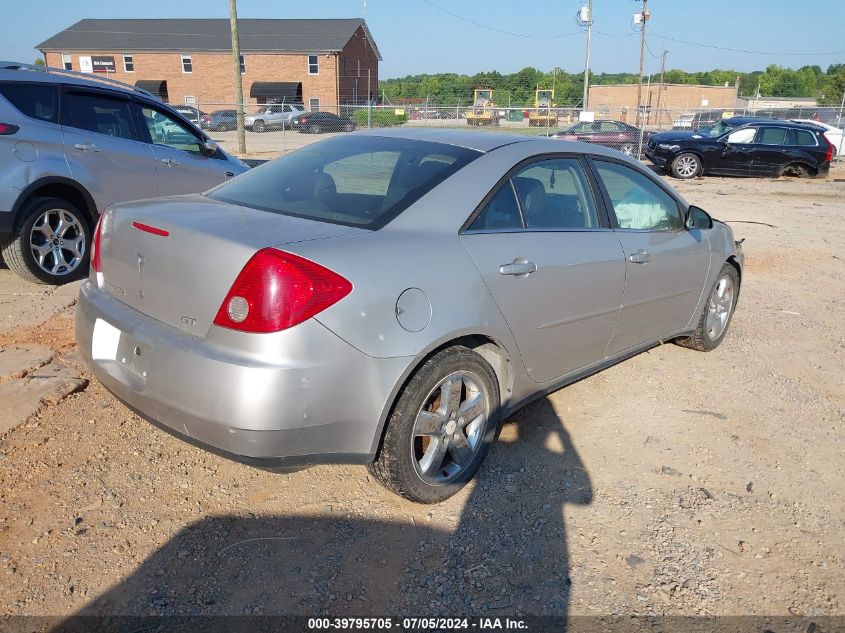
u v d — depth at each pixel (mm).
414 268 2752
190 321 2596
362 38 54188
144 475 3154
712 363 4992
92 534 2736
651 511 3133
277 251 2480
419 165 3264
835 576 2771
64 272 6016
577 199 3717
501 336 3105
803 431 3996
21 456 3215
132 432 3508
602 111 31734
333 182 3232
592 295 3625
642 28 37094
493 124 28625
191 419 2516
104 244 3100
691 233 4570
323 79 48875
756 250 9461
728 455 3674
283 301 2422
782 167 19109
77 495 2969
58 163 5801
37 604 2381
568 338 3576
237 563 2650
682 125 32594
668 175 20281
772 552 2896
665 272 4227
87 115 6145
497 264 3061
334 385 2512
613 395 4348
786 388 4605
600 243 3689
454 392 2986
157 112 6816
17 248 5629
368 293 2582
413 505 3074
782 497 3305
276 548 2746
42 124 5766
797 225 11781
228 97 49531
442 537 2875
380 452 2818
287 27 51906
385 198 3041
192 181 7070
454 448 3104
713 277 4840
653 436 3836
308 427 2500
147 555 2654
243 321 2438
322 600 2498
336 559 2707
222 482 3154
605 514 3092
